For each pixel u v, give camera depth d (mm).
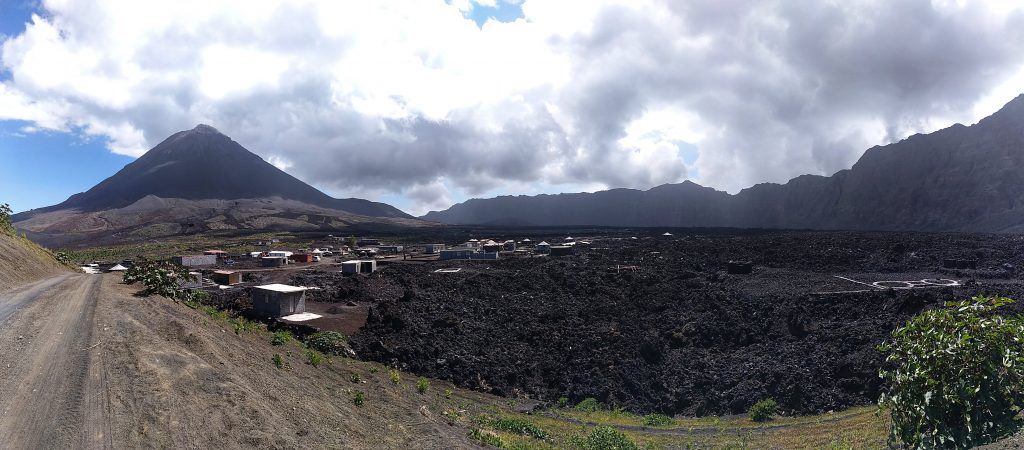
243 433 12672
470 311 60062
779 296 59594
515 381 45625
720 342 52562
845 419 32594
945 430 10438
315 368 25172
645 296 66750
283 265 118188
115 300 26047
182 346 18625
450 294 68125
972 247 90000
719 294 63594
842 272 78625
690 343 52969
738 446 27750
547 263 100000
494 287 72625
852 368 40562
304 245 192875
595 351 50281
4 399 13008
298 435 13812
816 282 66750
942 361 10648
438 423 19938
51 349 17109
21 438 11102
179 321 21781
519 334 54500
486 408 33812
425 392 31594
